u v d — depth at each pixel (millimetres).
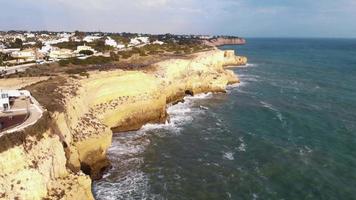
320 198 39844
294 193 40906
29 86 51500
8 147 26203
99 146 44375
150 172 45344
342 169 47094
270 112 74875
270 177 44719
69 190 30031
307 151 53094
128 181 42844
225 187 42000
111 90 60000
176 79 84625
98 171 43938
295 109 77750
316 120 68875
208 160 49469
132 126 61969
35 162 27781
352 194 40719
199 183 42812
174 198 39281
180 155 50969
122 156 50031
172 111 75062
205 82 92938
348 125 65750
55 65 81312
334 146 55281
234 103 83062
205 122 67438
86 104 51938
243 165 48000
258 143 56188
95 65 85062
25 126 29438
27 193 26281
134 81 64438
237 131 62094
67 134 38969
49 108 38562
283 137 59250
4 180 25188
